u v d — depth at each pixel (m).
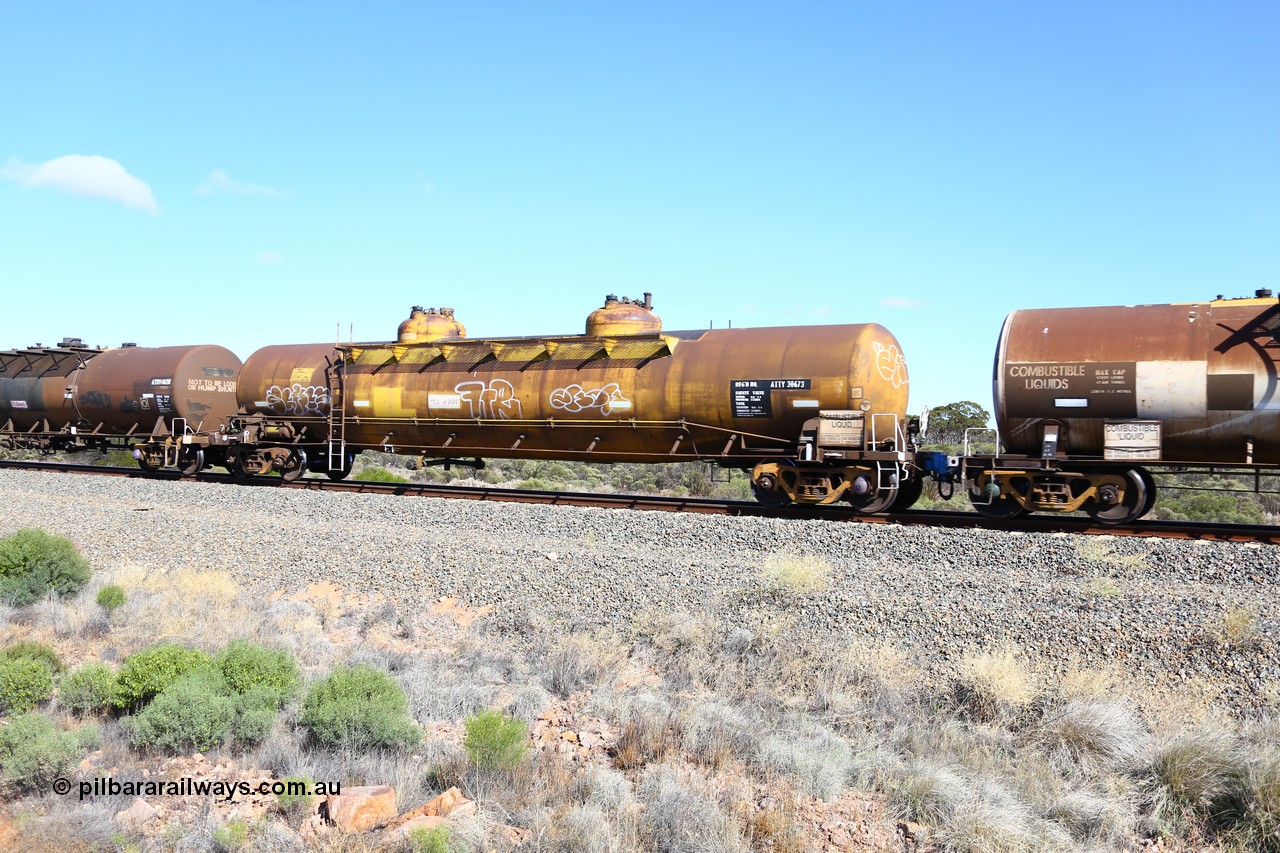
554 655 11.05
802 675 10.01
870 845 6.88
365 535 16.83
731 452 20.19
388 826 6.91
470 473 37.22
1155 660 9.44
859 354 18.56
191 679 8.87
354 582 14.38
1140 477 15.84
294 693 9.45
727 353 19.97
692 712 9.10
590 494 21.70
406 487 24.28
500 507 18.95
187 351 30.05
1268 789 7.04
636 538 16.17
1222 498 27.05
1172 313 15.79
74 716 9.15
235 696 8.85
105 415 31.78
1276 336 14.73
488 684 10.41
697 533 15.85
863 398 18.50
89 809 6.99
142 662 9.26
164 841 6.59
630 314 22.84
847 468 18.31
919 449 19.45
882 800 7.63
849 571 13.03
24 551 13.61
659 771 7.87
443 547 15.55
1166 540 13.38
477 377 23.09
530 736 8.90
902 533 14.66
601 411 21.11
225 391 31.06
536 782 7.76
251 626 12.23
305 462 27.36
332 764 8.02
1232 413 14.91
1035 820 7.17
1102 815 7.18
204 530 17.84
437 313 28.12
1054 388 16.09
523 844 6.67
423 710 9.51
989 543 13.83
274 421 27.73
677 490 32.53
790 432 19.31
